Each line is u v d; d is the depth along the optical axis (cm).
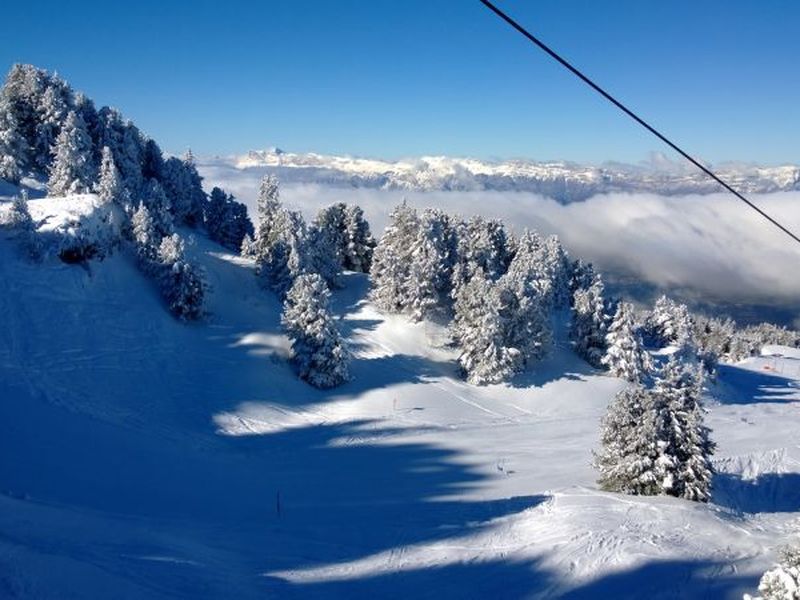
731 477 4059
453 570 1989
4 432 3544
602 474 3306
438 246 7475
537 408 6075
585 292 7412
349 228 8850
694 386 3244
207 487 3306
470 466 3966
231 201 9294
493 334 6200
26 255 5416
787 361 11356
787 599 1355
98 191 6469
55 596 1145
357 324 6956
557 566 2048
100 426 4016
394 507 2836
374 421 5109
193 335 5775
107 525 1995
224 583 1597
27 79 7862
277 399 5203
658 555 2178
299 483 3494
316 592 1725
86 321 5203
